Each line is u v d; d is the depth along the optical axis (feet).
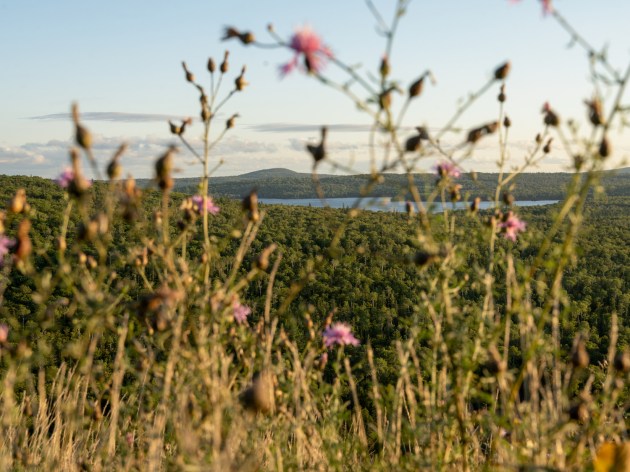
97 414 8.24
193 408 6.07
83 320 6.70
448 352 7.39
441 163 8.34
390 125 6.17
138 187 6.54
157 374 7.06
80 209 6.00
